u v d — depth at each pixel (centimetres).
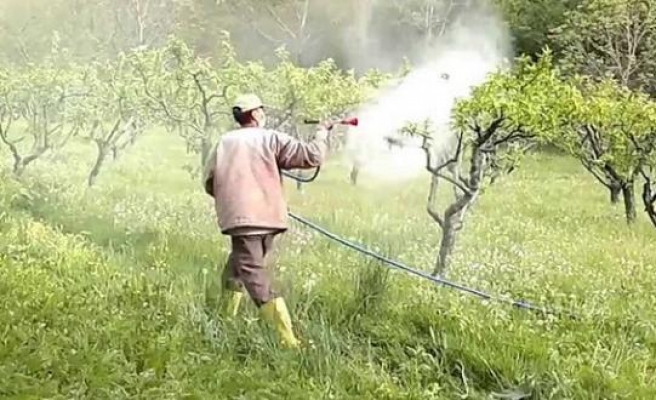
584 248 1030
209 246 812
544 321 639
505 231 1121
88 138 1305
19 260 701
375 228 1026
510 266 856
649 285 821
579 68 2450
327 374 516
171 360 506
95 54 2714
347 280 678
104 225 891
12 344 500
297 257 785
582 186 1759
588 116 1227
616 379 542
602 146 1375
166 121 1348
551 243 1055
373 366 536
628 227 1269
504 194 1566
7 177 1109
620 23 2394
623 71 2438
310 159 584
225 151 588
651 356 609
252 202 577
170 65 1372
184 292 620
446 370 546
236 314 589
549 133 794
